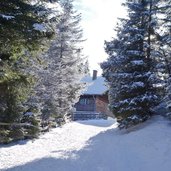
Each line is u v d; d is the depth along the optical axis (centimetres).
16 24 1227
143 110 2381
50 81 3631
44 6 1296
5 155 2255
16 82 1399
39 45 1346
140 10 2506
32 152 2414
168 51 2450
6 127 2386
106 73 2592
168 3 2456
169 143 1812
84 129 3862
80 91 4603
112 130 2639
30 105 2764
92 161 1653
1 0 1235
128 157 1717
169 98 2195
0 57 1358
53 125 3909
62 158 1748
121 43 2530
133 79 2420
